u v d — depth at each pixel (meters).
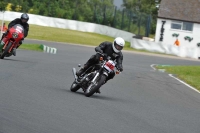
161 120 33.75
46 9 195.38
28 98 34.88
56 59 80.25
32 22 185.50
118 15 195.62
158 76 73.19
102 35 191.38
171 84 63.72
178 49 157.50
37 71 54.69
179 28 179.88
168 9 181.50
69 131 25.92
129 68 83.12
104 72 40.00
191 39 179.12
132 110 36.62
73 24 192.62
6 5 96.62
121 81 59.47
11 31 58.94
